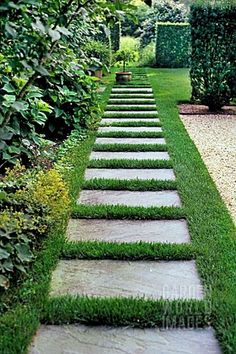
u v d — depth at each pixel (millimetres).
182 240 2760
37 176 3281
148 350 1811
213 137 5789
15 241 2348
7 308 2070
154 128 5785
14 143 3746
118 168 4188
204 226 2953
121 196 3484
